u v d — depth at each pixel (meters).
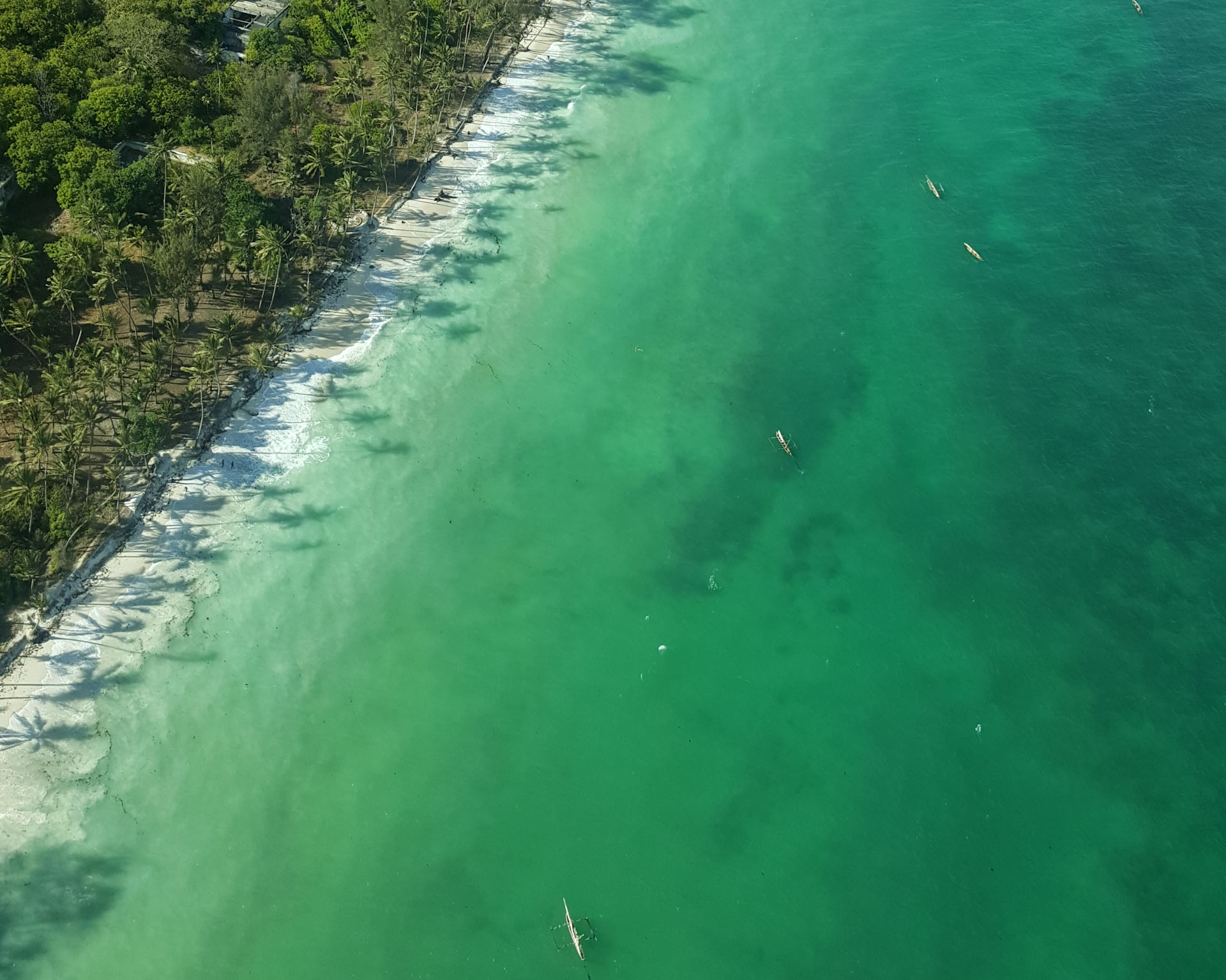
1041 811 71.00
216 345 84.62
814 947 64.75
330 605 78.69
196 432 86.12
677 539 84.88
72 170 96.19
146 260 91.31
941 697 76.50
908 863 68.38
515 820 69.25
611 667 77.06
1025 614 81.12
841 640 79.38
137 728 70.94
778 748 73.38
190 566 79.06
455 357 95.81
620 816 69.75
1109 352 99.56
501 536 83.94
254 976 62.31
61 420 83.06
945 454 91.62
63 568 76.19
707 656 78.00
